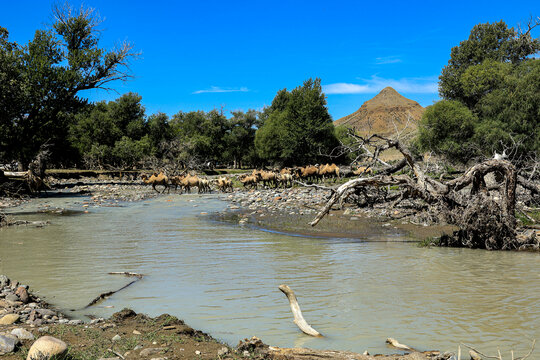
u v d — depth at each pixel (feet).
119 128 293.43
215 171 267.18
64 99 121.19
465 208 41.78
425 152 143.02
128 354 14.85
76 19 124.26
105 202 91.97
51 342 13.80
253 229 52.34
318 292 24.53
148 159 244.01
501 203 42.68
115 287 25.66
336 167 125.59
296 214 66.64
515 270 30.17
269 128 258.98
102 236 46.88
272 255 36.14
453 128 139.64
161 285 26.18
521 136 120.16
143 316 19.58
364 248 39.65
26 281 27.07
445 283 26.43
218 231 50.75
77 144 258.57
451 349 16.22
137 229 52.44
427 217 55.31
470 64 221.66
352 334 17.93
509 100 131.13
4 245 40.93
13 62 115.14
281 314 20.72
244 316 20.43
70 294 24.07
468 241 39.88
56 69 117.50
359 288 25.34
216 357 14.85
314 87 240.12
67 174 186.60
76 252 37.37
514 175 41.73
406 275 28.73
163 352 15.05
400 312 20.80
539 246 38.58
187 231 50.80
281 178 121.08
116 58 124.16
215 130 326.03
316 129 223.51
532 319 19.57
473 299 22.88
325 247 40.16
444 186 44.55
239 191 119.85
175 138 296.30
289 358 15.05
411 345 16.70
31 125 123.13
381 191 62.34
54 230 51.57
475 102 179.93
